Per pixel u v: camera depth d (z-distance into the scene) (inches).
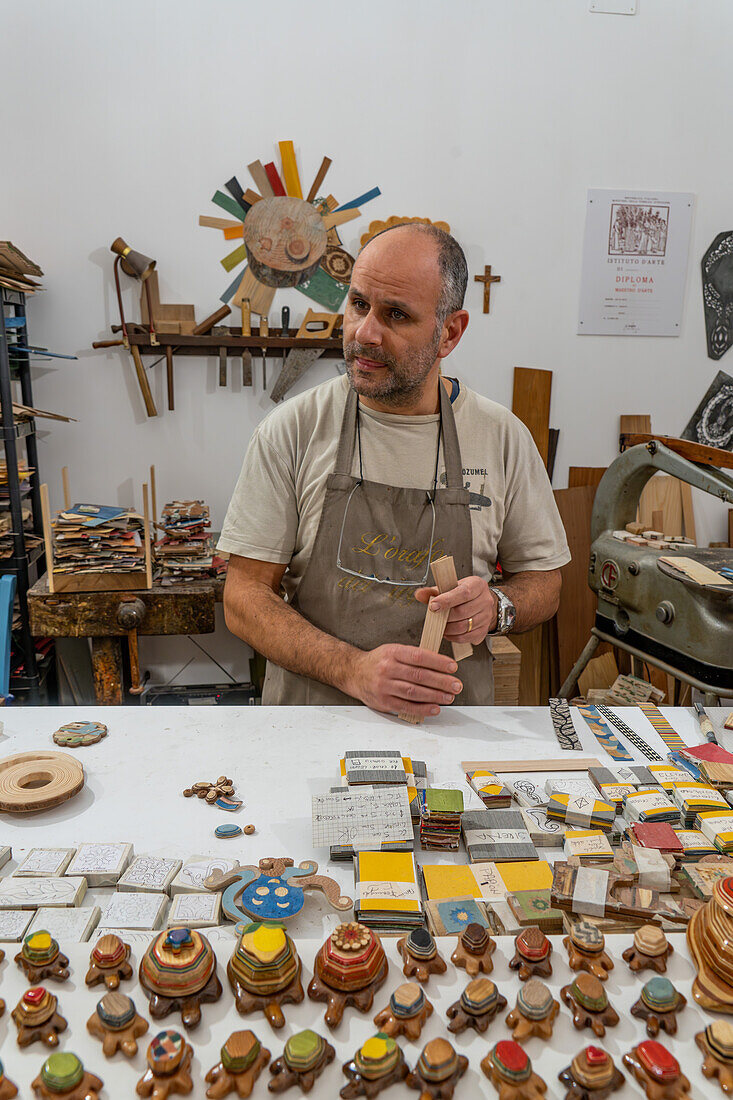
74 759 44.8
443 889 35.3
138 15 108.5
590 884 34.4
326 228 118.4
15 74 108.4
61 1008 27.1
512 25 115.9
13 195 112.0
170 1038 25.2
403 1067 25.0
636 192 124.2
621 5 117.3
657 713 55.1
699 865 36.6
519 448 68.3
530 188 121.8
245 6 110.1
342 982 27.5
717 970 28.3
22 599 104.4
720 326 131.4
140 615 98.7
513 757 48.5
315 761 47.0
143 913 33.1
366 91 115.3
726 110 124.0
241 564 65.7
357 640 63.3
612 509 101.2
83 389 118.7
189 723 51.4
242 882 35.2
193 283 117.9
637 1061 25.4
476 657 64.6
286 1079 24.5
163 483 123.4
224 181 115.2
